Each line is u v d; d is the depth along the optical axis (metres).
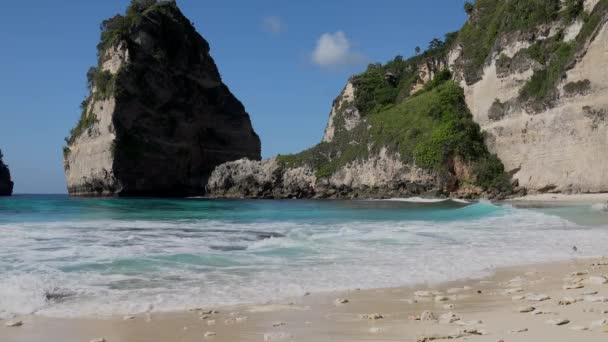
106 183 90.12
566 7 52.03
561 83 48.00
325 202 58.84
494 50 58.12
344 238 19.66
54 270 12.83
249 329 7.97
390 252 16.17
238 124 114.38
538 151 50.62
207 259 14.68
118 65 94.00
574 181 46.75
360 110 95.62
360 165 69.06
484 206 35.50
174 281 11.75
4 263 13.74
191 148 101.75
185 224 27.22
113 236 20.48
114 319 8.63
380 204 48.62
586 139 45.97
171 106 99.00
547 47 51.72
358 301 9.92
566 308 8.78
